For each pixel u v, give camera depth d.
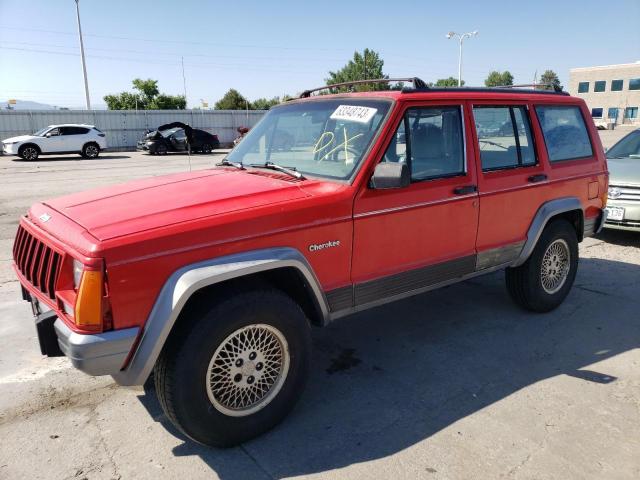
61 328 2.62
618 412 3.32
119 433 3.14
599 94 74.88
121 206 3.02
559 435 3.08
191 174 3.90
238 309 2.79
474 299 5.37
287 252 2.98
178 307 2.60
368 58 67.31
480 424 3.20
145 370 2.62
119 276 2.52
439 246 3.82
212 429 2.85
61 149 25.56
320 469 2.80
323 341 4.43
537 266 4.69
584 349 4.23
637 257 6.93
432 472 2.77
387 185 3.14
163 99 59.12
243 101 71.75
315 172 3.53
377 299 3.56
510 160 4.30
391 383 3.72
